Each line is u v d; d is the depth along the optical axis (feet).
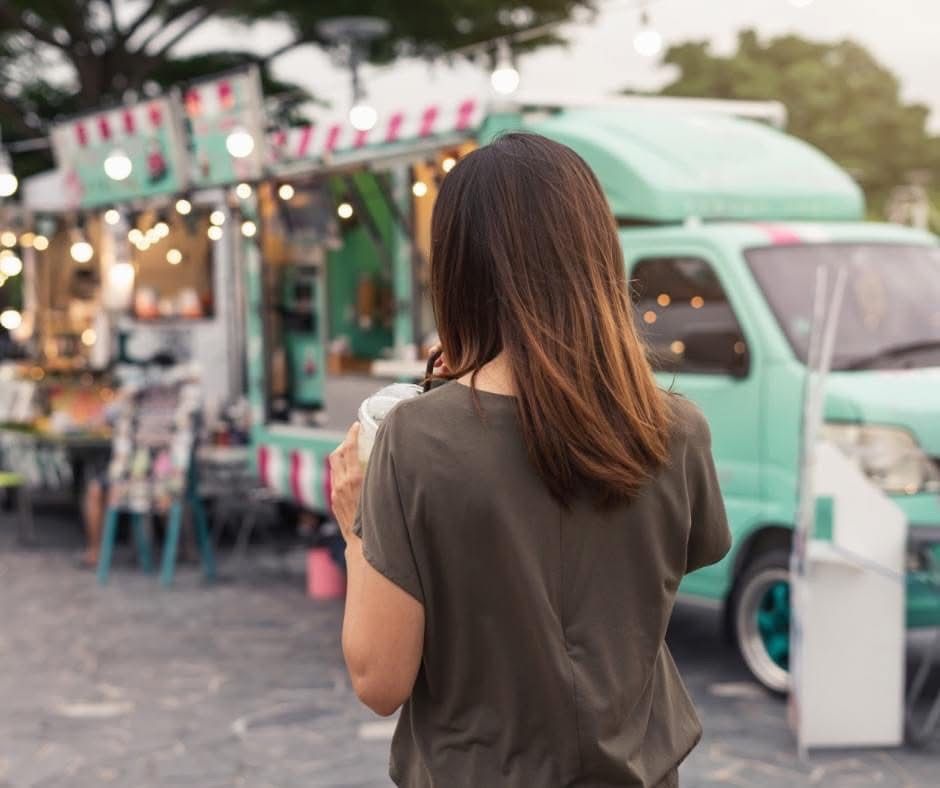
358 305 30.48
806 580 15.52
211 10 51.98
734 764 15.26
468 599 4.80
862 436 16.99
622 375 4.94
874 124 133.08
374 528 4.81
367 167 24.79
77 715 17.69
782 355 17.93
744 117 25.14
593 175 5.23
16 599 25.54
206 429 30.68
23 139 55.21
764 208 21.16
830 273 19.10
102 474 31.58
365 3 48.37
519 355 4.88
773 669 18.19
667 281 19.83
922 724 16.80
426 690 5.03
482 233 5.03
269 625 23.13
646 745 5.12
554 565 4.86
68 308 44.52
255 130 26.25
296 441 27.66
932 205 122.31
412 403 4.91
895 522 15.62
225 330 37.81
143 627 23.02
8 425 34.14
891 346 18.38
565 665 4.83
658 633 5.09
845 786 14.51
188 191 28.86
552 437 4.76
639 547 5.00
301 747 16.24
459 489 4.76
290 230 27.78
